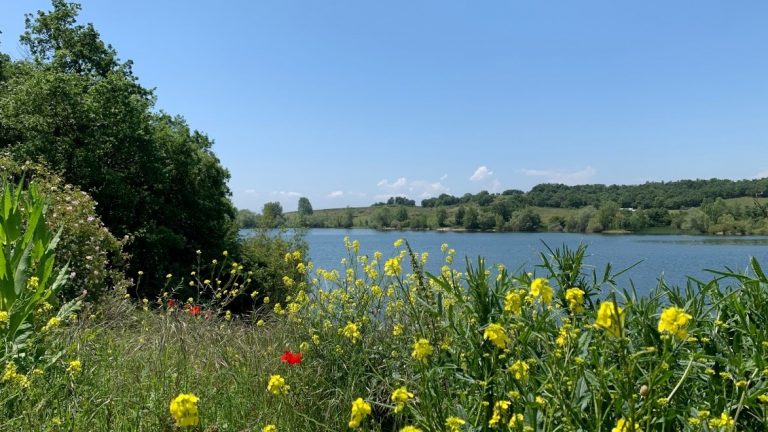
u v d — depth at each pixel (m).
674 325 1.90
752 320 2.69
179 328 5.05
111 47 24.64
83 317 5.68
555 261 3.37
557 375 2.41
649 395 2.00
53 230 8.64
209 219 25.31
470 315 3.01
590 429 2.18
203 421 3.19
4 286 4.06
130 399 3.37
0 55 23.59
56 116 20.16
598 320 2.06
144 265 20.39
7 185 4.54
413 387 3.30
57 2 23.52
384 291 4.48
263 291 18.33
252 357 4.38
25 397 3.17
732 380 2.45
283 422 3.33
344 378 3.80
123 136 21.20
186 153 25.12
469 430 2.46
